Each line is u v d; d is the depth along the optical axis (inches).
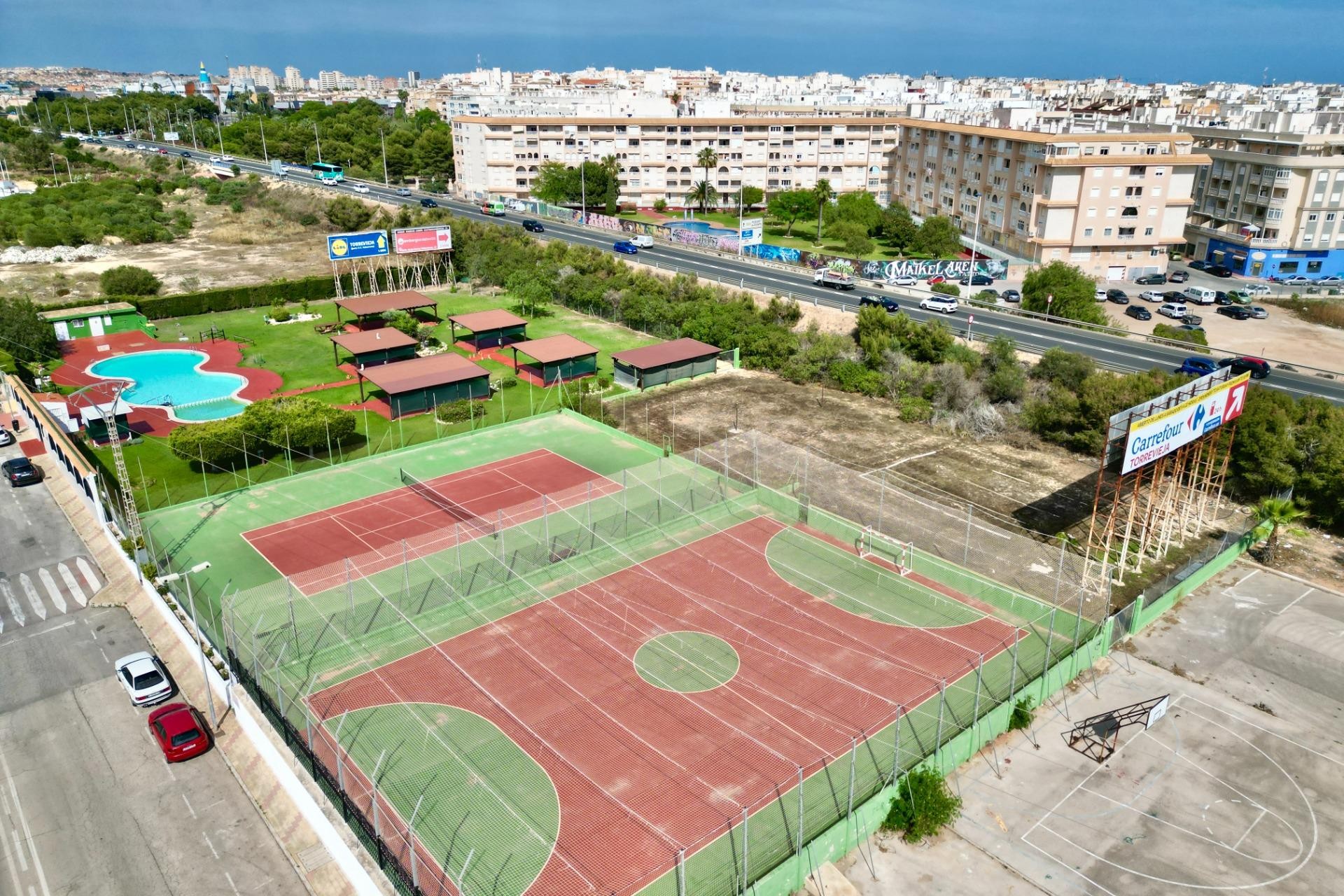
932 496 2241.6
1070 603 1729.8
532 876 1136.8
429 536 2027.6
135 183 6594.5
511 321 3531.0
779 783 1296.8
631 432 2694.4
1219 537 2011.6
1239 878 1156.5
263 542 2030.0
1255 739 1402.6
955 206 5674.2
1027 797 1289.4
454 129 7027.6
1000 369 2815.0
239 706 1418.6
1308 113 4845.0
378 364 3238.2
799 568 1915.6
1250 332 3676.2
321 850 1199.6
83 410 2541.8
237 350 3528.5
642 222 6092.5
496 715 1449.3
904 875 1164.5
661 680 1541.6
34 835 1232.2
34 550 2011.6
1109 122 4918.8
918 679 1539.1
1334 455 2047.2
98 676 1573.6
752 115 6943.9
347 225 5580.7
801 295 3919.8
